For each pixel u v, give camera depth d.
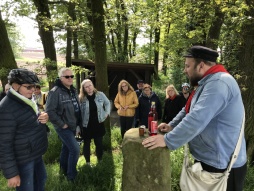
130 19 8.13
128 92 6.00
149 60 20.25
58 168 4.27
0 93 3.99
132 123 6.11
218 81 1.69
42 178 2.93
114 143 6.08
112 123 9.72
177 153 3.83
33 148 2.57
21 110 2.42
